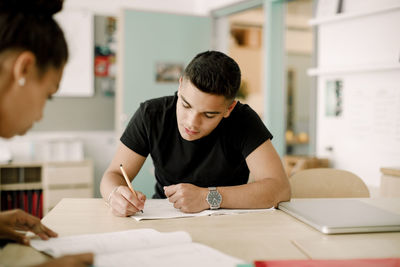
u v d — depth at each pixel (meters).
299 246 0.81
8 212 0.81
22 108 0.66
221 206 1.11
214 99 1.03
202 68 1.02
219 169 1.38
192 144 1.34
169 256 0.71
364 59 2.62
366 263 0.71
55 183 3.45
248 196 1.13
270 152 1.29
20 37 0.63
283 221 1.01
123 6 3.85
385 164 2.51
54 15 0.71
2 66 0.63
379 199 1.30
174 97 1.38
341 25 2.78
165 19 3.81
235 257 0.75
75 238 0.82
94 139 3.97
